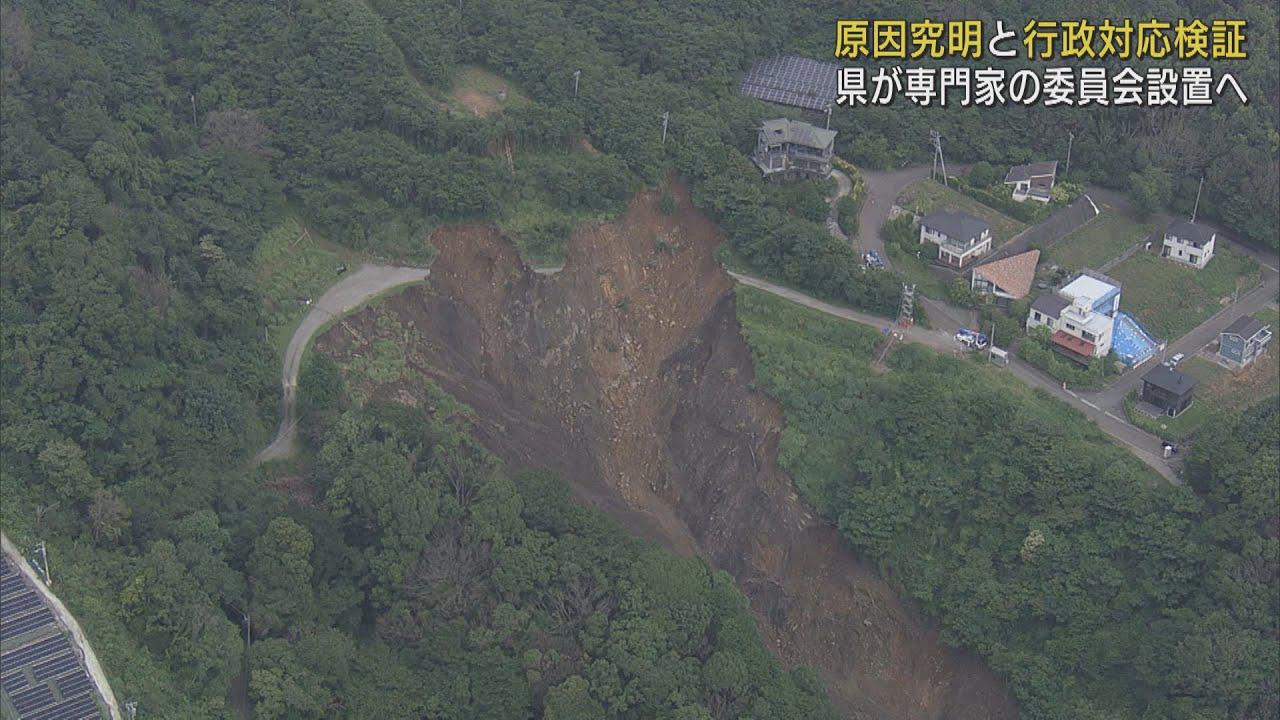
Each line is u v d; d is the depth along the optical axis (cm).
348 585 14188
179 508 13950
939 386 16062
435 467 15325
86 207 15150
